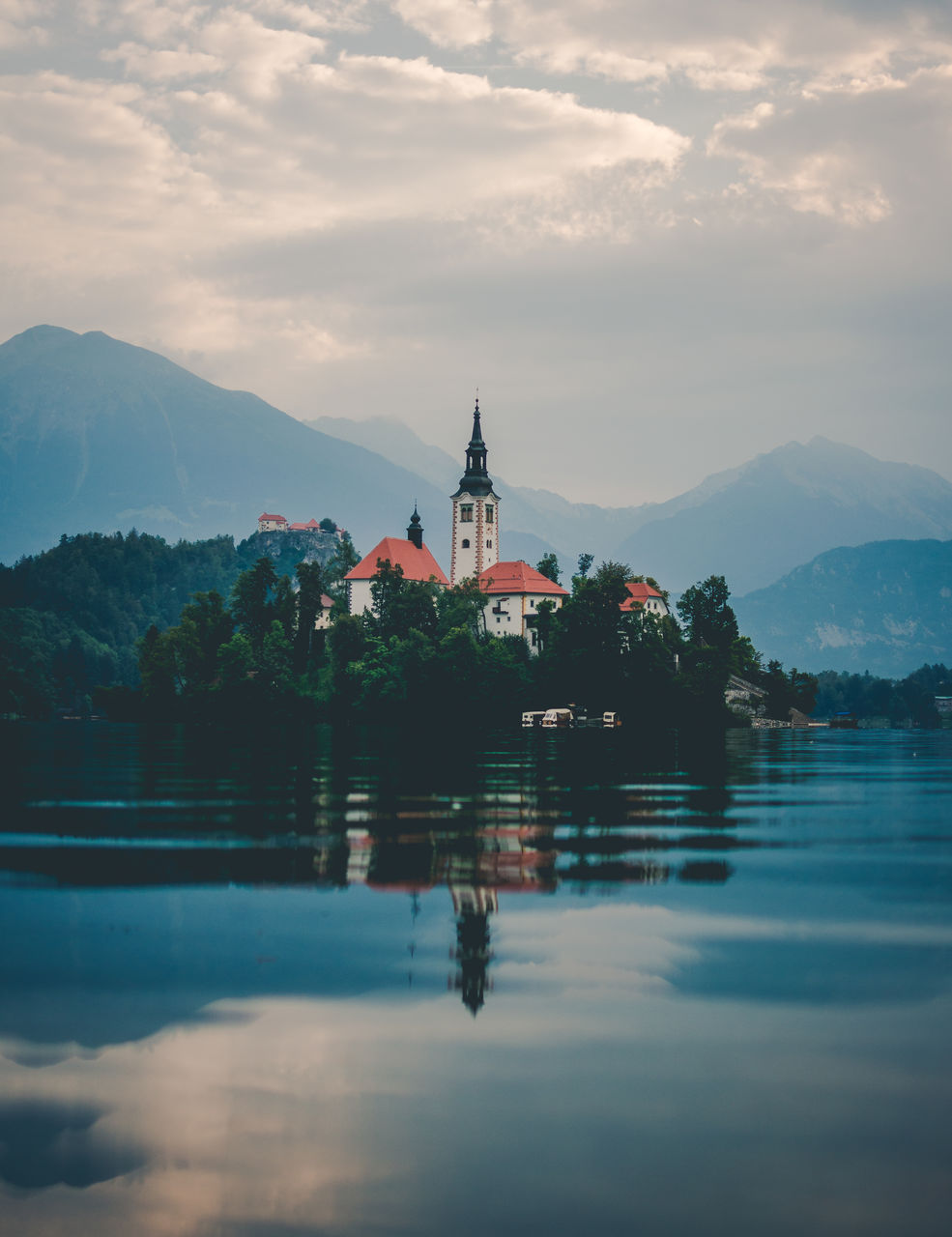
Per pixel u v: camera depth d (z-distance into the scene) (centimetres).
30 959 3278
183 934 3541
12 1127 2269
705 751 13788
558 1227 1938
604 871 4578
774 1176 2081
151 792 7550
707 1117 2300
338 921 3706
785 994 2984
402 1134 2233
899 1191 2038
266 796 7281
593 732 19012
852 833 5788
